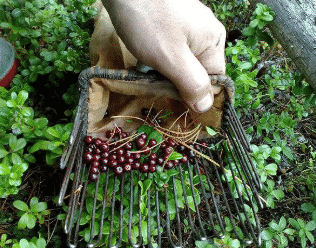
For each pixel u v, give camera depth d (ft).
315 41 1.00
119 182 0.95
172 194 0.97
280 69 1.41
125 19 0.73
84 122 0.94
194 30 0.75
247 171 1.00
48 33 1.35
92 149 0.95
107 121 1.02
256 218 0.86
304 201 1.24
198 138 1.06
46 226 1.06
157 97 0.91
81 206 0.87
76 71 1.19
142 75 0.84
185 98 0.81
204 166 1.02
